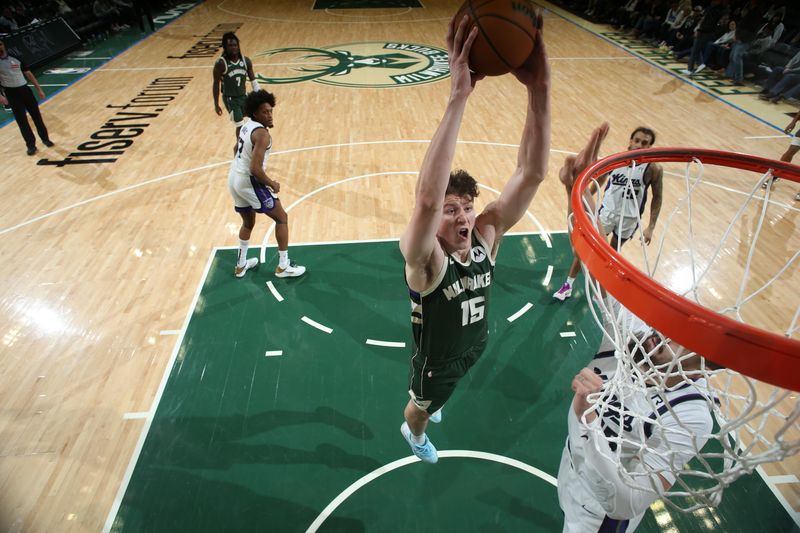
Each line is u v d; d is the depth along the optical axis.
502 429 3.39
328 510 2.92
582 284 4.64
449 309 1.99
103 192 6.19
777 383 1.06
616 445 1.97
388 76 10.55
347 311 4.37
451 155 1.39
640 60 11.78
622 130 7.95
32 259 4.97
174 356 3.93
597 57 12.02
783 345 1.03
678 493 1.76
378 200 6.05
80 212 5.77
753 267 4.85
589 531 2.14
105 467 3.13
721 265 4.86
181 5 18.02
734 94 9.52
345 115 8.60
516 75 1.64
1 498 2.94
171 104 9.02
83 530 2.80
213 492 3.00
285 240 4.60
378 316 4.31
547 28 14.76
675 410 1.87
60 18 12.05
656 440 1.89
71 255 5.04
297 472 3.12
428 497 2.98
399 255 5.06
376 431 3.37
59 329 4.16
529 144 1.81
